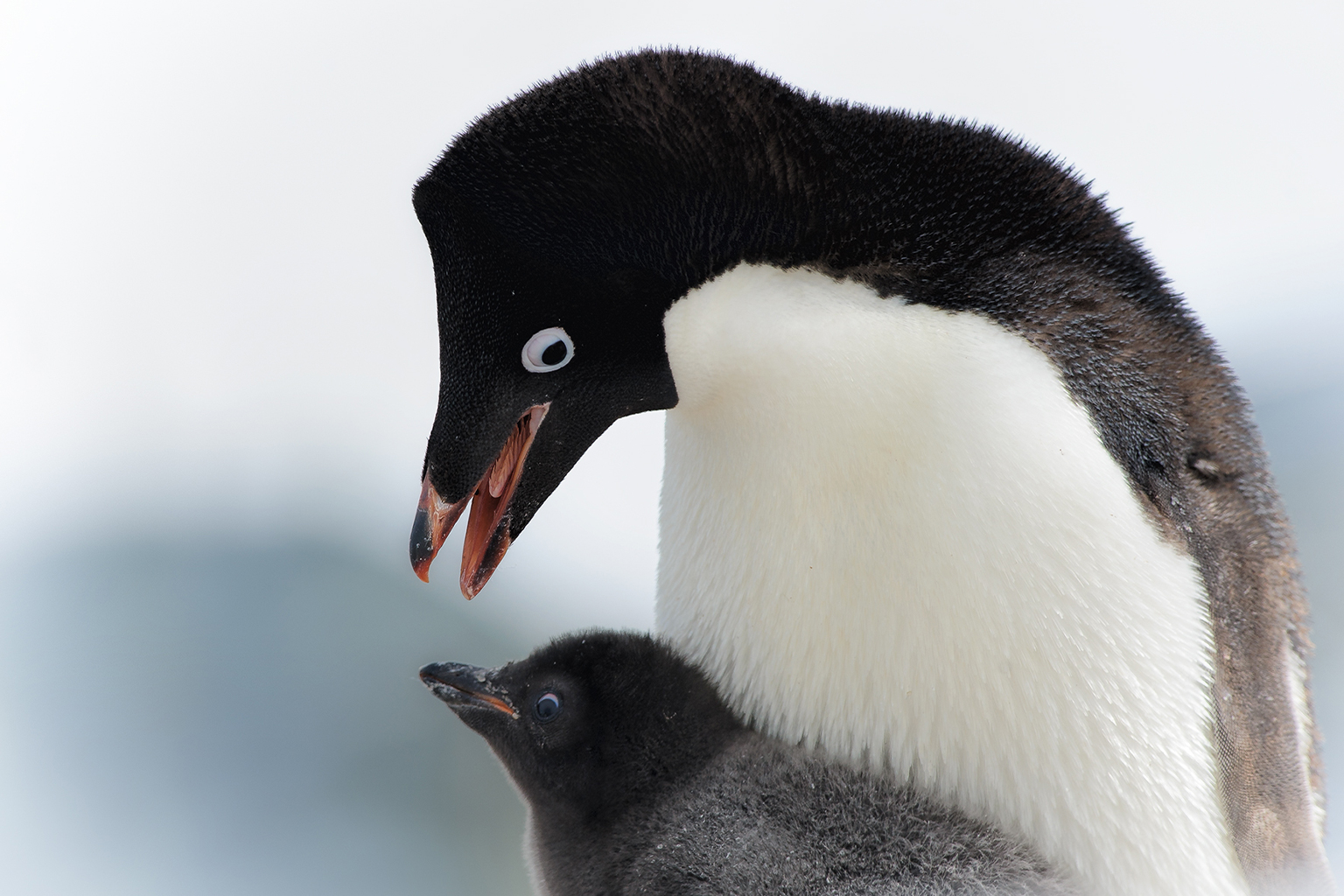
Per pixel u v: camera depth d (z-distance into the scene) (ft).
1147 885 20.77
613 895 23.02
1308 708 23.58
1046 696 20.45
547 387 21.58
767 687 22.61
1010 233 21.27
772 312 20.65
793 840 21.45
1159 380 21.71
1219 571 21.68
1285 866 22.04
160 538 76.89
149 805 59.93
